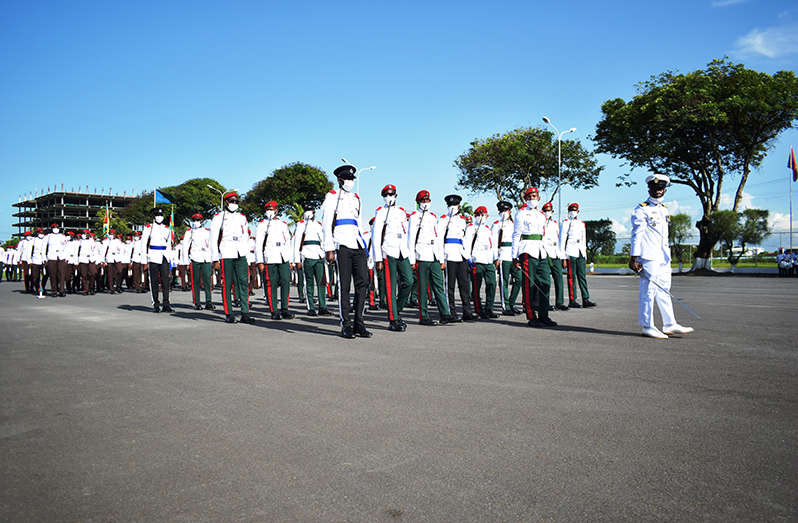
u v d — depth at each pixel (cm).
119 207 13225
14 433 379
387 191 944
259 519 258
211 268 1327
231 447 350
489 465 317
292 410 426
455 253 1025
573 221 1259
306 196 6153
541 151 3922
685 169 3788
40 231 2081
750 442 350
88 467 321
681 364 582
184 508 270
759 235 3659
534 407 427
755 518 255
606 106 3819
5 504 276
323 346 724
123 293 2034
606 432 370
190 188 6606
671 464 316
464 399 451
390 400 451
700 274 3606
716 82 3425
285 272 1108
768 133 3538
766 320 950
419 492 285
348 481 299
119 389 494
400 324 884
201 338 802
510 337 795
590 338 775
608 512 262
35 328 921
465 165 4216
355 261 818
